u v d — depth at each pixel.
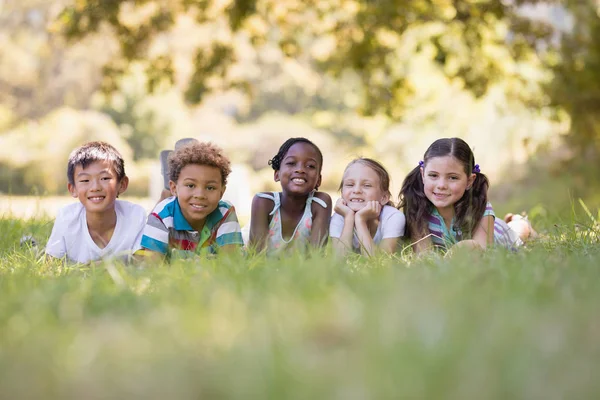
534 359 1.77
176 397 1.63
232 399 1.61
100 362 1.91
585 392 1.59
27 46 38.62
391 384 1.60
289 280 3.01
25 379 1.79
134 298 2.97
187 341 2.12
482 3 13.91
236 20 13.91
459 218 5.66
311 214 5.94
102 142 5.56
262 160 41.72
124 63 16.38
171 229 5.30
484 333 2.02
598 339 1.97
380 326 2.11
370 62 14.69
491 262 3.63
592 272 3.23
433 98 22.12
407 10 13.58
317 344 2.05
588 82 14.29
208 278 3.35
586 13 14.65
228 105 44.66
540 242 5.29
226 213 5.43
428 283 2.86
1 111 35.59
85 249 5.57
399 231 5.71
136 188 33.38
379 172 5.92
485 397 1.55
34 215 7.83
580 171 15.62
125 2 14.15
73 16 14.06
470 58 14.90
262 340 2.05
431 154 5.59
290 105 46.34
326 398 1.58
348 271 3.56
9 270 4.26
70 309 2.66
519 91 15.68
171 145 39.03
